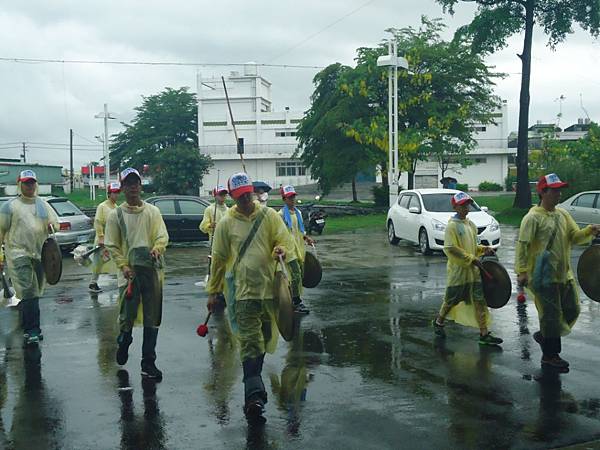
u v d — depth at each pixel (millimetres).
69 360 7137
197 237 20219
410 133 35781
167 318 9273
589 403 5574
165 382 6301
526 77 29156
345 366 6770
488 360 6930
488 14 29141
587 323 8664
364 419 5246
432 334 8125
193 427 5137
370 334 8164
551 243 6441
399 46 37156
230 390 6051
